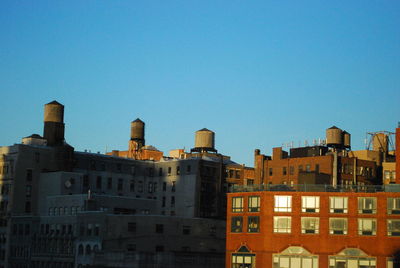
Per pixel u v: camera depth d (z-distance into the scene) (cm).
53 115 19925
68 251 15962
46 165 18850
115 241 14975
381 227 11638
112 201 16850
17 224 17875
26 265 17288
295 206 12012
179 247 15475
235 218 12575
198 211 19450
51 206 17475
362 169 19525
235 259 12400
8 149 18788
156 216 15325
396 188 11756
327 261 11762
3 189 18675
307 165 19250
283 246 11962
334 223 11850
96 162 19812
